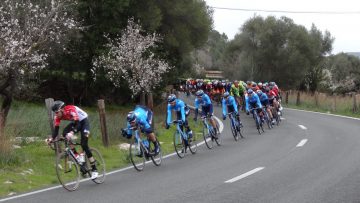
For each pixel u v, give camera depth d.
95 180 9.09
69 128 9.09
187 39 30.42
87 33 26.06
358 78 62.25
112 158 12.61
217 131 14.92
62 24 19.47
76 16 23.30
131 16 27.31
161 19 27.98
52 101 12.05
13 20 16.17
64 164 8.73
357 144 14.14
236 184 8.52
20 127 14.46
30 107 22.38
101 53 25.91
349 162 10.84
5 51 14.99
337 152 12.53
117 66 25.73
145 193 7.94
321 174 9.38
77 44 26.23
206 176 9.47
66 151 8.79
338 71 65.19
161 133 17.61
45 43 17.84
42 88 29.16
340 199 7.23
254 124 22.09
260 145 14.60
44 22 16.91
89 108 29.98
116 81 26.36
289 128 19.75
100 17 26.34
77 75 27.41
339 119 23.97
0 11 16.41
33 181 9.55
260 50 56.09
